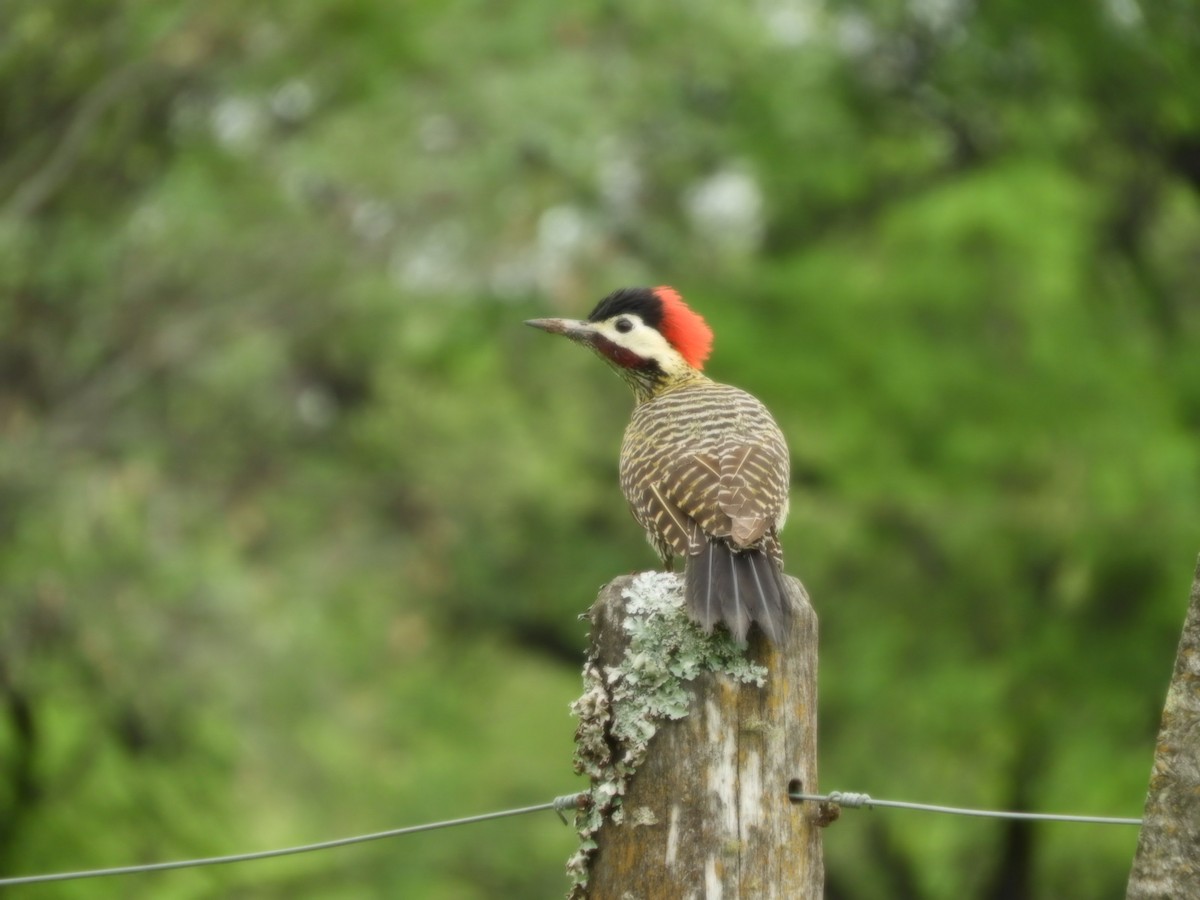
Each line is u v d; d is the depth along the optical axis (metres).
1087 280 17.61
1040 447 17.02
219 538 17.67
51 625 14.97
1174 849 4.78
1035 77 17.03
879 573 19.22
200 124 15.13
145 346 16.38
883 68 18.62
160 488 17.14
